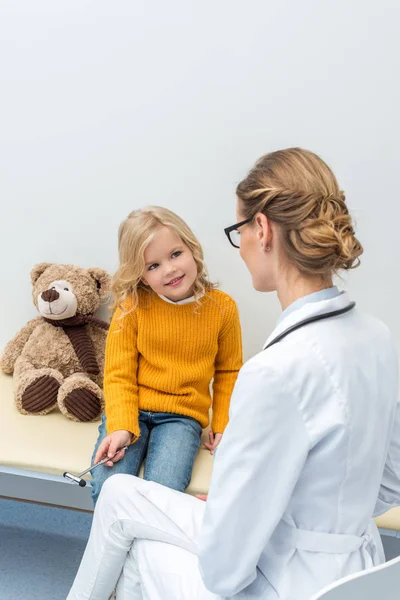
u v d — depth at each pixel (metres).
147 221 1.49
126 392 1.56
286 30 1.63
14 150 1.84
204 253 1.82
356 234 1.74
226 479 0.89
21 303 1.96
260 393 0.86
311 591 0.91
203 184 1.77
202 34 1.67
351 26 1.61
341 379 0.88
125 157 1.79
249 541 0.90
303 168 0.94
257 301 1.83
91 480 1.47
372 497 0.96
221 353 1.64
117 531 1.12
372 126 1.66
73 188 1.84
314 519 0.93
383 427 0.94
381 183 1.69
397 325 1.79
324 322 0.92
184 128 1.74
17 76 1.79
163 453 1.49
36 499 1.51
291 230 0.92
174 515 1.12
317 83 1.65
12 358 1.88
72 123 1.79
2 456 1.50
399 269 1.74
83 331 1.85
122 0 1.69
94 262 1.89
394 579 0.81
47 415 1.70
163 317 1.57
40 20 1.74
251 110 1.70
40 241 1.90
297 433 0.87
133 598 1.14
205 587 1.00
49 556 1.70
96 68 1.74
